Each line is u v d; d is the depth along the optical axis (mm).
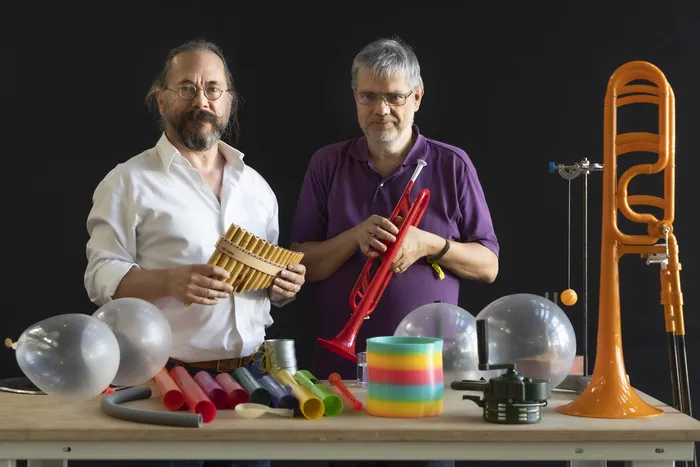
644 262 3133
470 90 3152
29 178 3111
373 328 2527
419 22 3146
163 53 3129
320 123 3158
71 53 3111
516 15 3148
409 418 1641
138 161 2322
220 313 2234
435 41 3150
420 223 2555
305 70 3152
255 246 2025
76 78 3113
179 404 1692
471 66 3152
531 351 1771
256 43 3146
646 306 3137
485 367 1659
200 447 1562
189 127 2291
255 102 3152
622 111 3158
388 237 2271
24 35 3102
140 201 2254
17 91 3104
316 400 1629
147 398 1826
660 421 1609
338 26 3152
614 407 1648
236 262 2018
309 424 1586
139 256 2289
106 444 1562
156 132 3131
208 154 2385
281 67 3152
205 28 3137
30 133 3111
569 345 1794
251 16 3143
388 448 1563
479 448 1562
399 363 1646
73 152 3115
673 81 3148
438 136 3158
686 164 3154
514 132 3154
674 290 1772
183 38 3131
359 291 2467
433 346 1665
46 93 3109
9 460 1564
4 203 3107
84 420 1615
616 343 1689
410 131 2604
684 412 1808
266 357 1976
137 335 1704
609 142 1695
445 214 2568
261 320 2322
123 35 3121
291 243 2664
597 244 3166
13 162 3107
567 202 3152
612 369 1684
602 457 1561
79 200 3123
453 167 2588
